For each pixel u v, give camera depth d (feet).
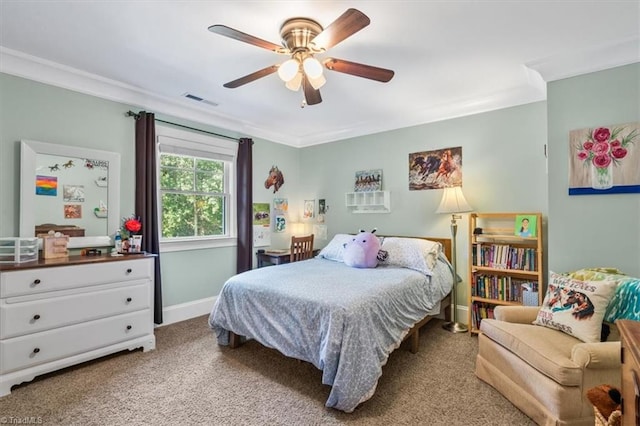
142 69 8.30
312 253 13.94
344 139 14.26
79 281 7.34
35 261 7.29
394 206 12.65
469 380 7.06
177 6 5.70
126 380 6.97
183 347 8.75
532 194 9.64
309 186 15.62
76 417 5.69
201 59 7.75
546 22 6.17
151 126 9.98
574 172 7.52
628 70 6.94
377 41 6.87
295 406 6.07
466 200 10.73
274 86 9.45
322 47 5.69
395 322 7.17
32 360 6.65
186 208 11.63
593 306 5.90
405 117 12.11
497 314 7.34
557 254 7.74
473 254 10.01
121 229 9.42
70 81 8.54
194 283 11.55
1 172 7.55
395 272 9.04
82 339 7.36
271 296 7.30
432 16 5.97
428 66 8.08
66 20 6.15
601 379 5.04
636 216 6.86
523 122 9.81
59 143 8.42
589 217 7.36
